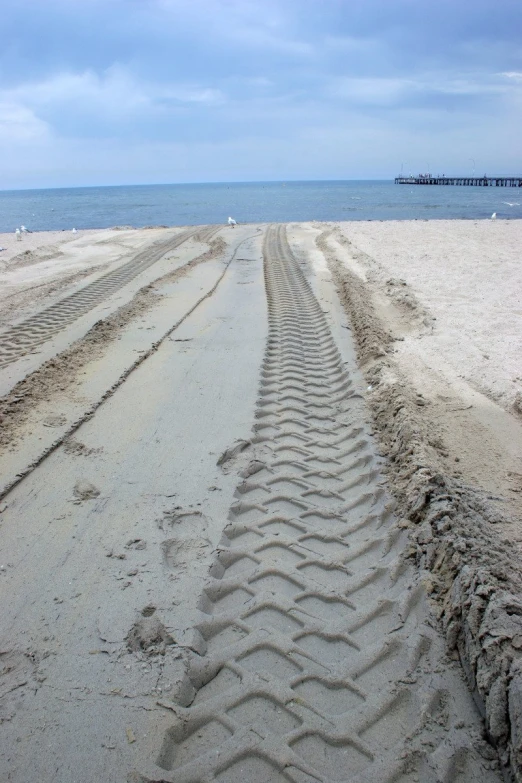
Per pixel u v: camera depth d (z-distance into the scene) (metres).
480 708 2.24
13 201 89.44
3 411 5.02
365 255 14.10
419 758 2.10
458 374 5.93
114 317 8.30
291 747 2.14
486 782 2.01
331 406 5.28
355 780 2.02
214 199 68.38
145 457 4.24
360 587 2.99
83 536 3.34
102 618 2.72
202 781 2.01
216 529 3.42
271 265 13.20
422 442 4.16
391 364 6.14
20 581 2.97
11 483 3.86
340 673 2.47
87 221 38.22
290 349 6.90
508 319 8.01
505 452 4.28
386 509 3.58
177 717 2.24
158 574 3.04
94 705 2.28
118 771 2.02
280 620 2.77
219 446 4.39
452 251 14.91
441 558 2.99
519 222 22.50
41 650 2.54
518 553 3.02
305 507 3.69
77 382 5.79
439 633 2.64
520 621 2.38
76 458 4.24
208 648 2.61
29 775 2.00
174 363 6.37
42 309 9.16
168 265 13.36
